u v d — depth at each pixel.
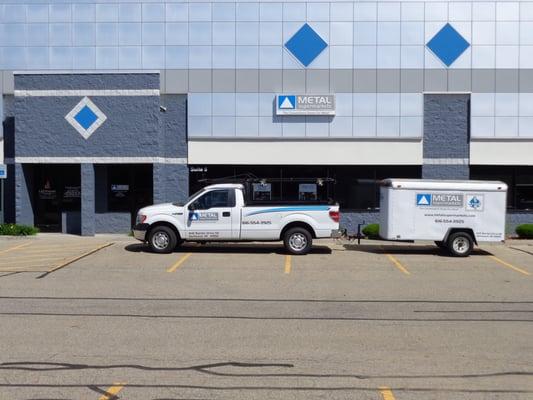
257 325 9.77
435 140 24.78
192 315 10.49
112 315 10.40
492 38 24.75
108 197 25.12
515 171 25.05
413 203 18.95
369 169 25.03
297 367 7.42
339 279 14.71
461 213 18.86
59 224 25.53
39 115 23.56
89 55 25.20
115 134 23.55
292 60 24.86
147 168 25.12
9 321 9.84
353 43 24.83
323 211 18.72
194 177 25.02
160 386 6.64
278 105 24.61
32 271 15.35
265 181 20.30
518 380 6.96
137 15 25.11
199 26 25.00
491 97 24.67
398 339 8.89
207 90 24.83
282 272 15.66
